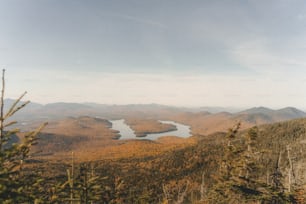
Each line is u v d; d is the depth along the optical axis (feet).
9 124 32.63
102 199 66.49
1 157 32.35
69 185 44.96
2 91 31.09
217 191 71.31
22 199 33.94
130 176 479.00
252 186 69.77
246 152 73.15
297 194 63.67
